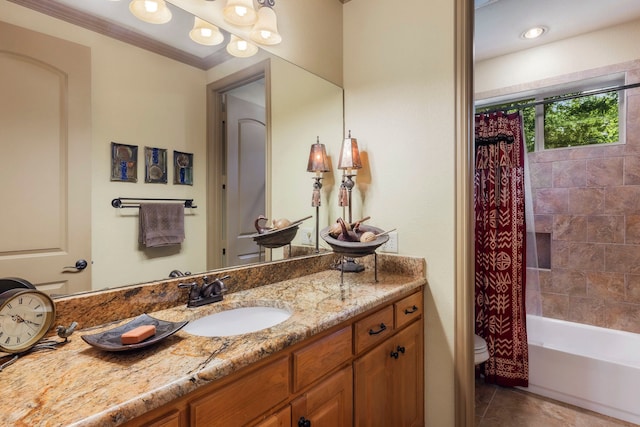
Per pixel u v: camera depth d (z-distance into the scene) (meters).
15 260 0.89
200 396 0.69
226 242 1.41
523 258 2.20
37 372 0.68
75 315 0.94
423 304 1.61
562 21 2.29
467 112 1.51
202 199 1.34
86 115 1.03
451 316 1.53
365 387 1.19
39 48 0.94
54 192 0.97
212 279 1.28
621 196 2.39
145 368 0.69
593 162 2.48
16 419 0.52
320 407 0.99
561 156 2.61
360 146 1.83
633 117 2.32
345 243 1.38
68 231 0.99
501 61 2.79
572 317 2.57
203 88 1.34
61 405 0.56
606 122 2.49
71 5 1.00
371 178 1.79
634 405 1.84
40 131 0.94
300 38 1.69
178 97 1.26
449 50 1.53
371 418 1.23
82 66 1.02
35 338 0.79
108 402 0.57
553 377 2.10
